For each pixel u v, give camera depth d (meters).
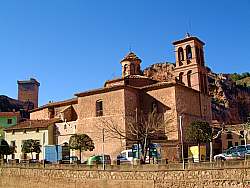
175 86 58.19
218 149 75.06
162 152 52.25
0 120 87.25
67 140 64.00
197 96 64.62
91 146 54.94
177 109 57.34
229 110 132.62
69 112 69.94
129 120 57.22
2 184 52.97
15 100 148.62
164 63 138.12
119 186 40.03
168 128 56.56
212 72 151.12
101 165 41.94
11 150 65.69
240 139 83.81
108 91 59.50
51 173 46.44
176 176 36.66
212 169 34.69
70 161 50.09
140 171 38.91
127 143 55.22
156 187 37.62
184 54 69.50
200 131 50.53
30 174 49.16
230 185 33.47
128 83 66.69
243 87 151.00
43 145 61.84
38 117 79.31
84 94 62.12
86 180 42.72
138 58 77.25
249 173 32.66
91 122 60.31
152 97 60.16
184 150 54.03
